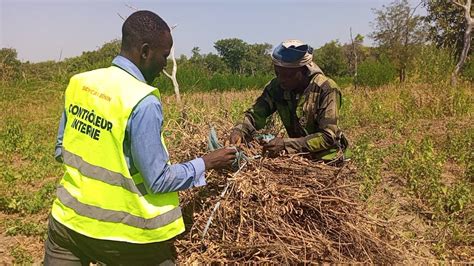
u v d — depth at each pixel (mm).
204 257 3395
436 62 14883
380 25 25375
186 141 4242
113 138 2520
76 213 2605
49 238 2773
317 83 3828
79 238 2643
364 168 6906
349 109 13016
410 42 24547
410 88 14172
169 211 2660
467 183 6484
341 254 3652
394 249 3900
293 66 3723
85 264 2824
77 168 2635
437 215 5445
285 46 3752
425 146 8039
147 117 2475
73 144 2666
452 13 25125
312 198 3664
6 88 19875
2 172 7633
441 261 4266
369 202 5512
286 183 3746
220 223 3525
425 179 6629
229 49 80688
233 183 3594
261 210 3541
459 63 17344
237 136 4023
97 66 21859
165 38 2689
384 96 14570
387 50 24578
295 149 3805
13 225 5512
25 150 9773
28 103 18344
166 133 4469
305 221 3709
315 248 3527
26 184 7441
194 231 3576
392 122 11742
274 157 3857
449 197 5801
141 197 2572
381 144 9609
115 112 2506
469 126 10695
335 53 57344
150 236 2609
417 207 5801
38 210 6117
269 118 4664
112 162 2539
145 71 2713
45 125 13688
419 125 11234
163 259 2742
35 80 21938
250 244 3400
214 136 3844
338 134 3891
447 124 10938
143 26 2633
